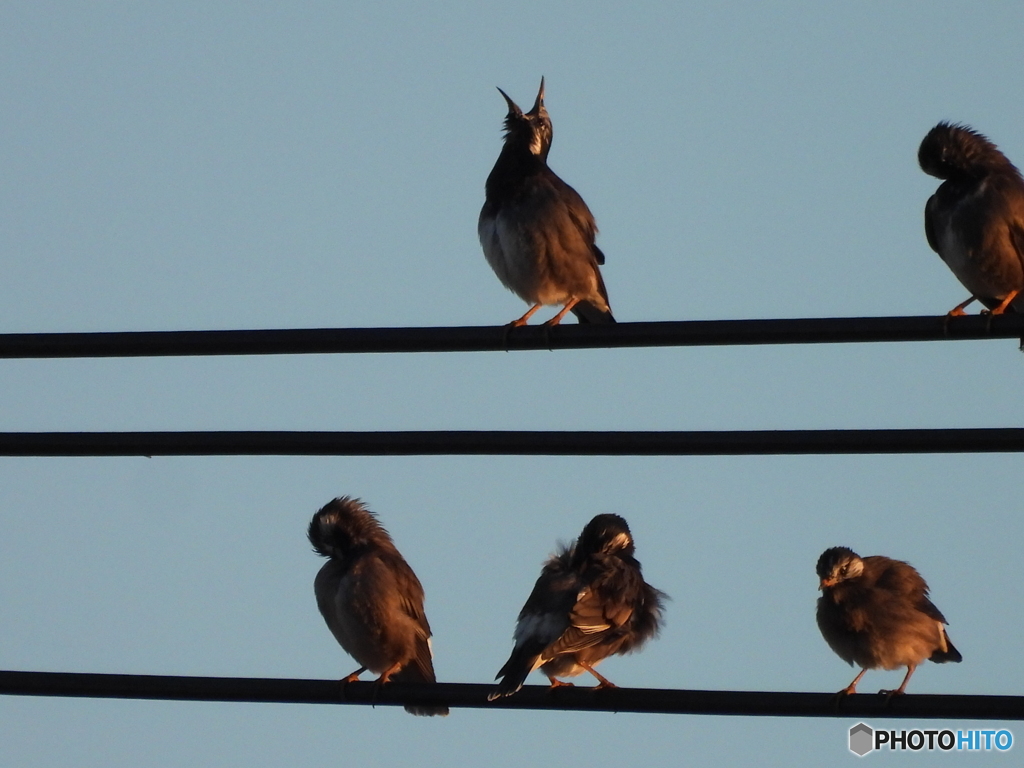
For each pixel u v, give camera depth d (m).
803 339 10.20
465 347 10.66
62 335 10.73
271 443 10.45
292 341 10.68
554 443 10.21
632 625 13.05
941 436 9.89
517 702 10.54
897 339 10.16
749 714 10.06
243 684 10.60
